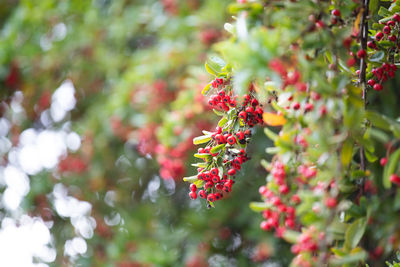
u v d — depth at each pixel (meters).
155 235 4.96
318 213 1.36
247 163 4.36
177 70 4.65
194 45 4.66
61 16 5.24
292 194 1.52
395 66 1.76
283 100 1.46
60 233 5.45
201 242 4.80
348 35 1.42
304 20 1.37
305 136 1.34
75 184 5.46
